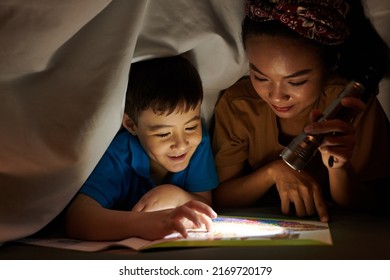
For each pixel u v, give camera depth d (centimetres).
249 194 137
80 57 107
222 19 123
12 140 106
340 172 123
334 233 108
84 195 123
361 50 117
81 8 98
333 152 112
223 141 143
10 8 97
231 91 143
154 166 134
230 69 132
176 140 122
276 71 114
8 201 108
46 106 107
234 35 125
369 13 113
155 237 106
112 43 106
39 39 100
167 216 107
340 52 118
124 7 106
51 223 128
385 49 117
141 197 131
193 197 133
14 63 102
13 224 109
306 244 97
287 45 112
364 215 126
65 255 102
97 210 115
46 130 107
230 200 140
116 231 110
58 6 97
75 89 107
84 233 113
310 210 123
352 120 124
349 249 97
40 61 103
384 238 104
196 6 119
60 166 107
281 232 106
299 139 110
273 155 144
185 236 104
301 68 113
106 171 128
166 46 120
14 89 106
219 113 144
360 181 131
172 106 119
